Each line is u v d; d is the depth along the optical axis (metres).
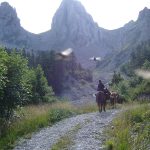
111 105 29.59
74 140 15.87
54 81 79.44
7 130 18.36
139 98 38.12
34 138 17.45
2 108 20.47
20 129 18.77
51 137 17.20
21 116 21.83
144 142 13.73
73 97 87.31
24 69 22.09
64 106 27.78
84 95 93.88
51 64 73.50
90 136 16.39
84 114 24.92
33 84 36.06
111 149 13.86
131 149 13.29
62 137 16.67
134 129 16.00
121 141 14.25
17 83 21.34
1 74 18.69
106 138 15.80
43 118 21.53
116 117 20.17
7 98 20.59
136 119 17.61
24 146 16.05
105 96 25.77
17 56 21.92
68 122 21.14
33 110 24.44
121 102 35.84
